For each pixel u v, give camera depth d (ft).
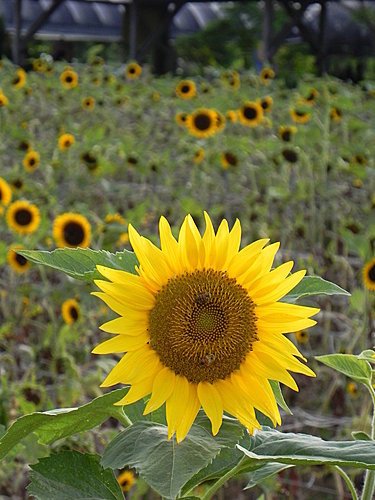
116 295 4.67
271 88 40.09
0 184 17.04
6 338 15.43
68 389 13.14
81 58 86.74
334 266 18.97
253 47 74.28
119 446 4.57
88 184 22.41
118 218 17.49
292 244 21.16
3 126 28.25
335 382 15.71
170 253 4.75
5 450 5.08
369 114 33.09
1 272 18.15
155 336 4.63
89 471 5.08
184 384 4.64
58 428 5.16
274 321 4.75
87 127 33.12
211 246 4.79
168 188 23.43
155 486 4.35
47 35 86.89
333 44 69.51
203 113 23.94
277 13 72.95
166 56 75.20
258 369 4.70
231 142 23.77
